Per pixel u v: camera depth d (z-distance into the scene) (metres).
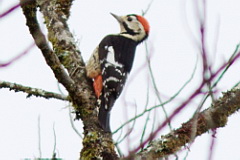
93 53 11.27
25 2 3.80
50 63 8.13
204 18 3.56
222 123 6.93
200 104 4.66
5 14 3.44
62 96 8.63
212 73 3.40
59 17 10.09
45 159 6.74
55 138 7.43
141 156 6.62
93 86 9.73
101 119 8.46
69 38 9.87
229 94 7.09
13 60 3.94
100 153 7.99
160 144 7.03
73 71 9.59
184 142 7.08
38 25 6.89
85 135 8.29
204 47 3.48
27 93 8.65
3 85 8.70
